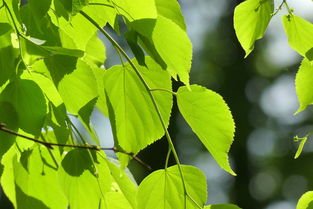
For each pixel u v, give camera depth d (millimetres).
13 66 1070
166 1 1167
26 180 1138
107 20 1155
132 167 5277
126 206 1139
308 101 1205
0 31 1071
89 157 1115
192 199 1126
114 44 1113
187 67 1082
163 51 1087
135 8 1091
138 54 1094
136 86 1138
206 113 1123
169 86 1141
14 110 1062
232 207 1131
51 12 1144
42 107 1066
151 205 1131
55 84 1090
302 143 1138
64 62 1086
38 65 1092
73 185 1122
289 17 1188
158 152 5801
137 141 1135
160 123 1136
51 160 1141
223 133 1120
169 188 1132
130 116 1137
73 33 1156
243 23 1185
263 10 1179
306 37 1193
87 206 1127
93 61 1271
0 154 1056
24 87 1066
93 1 1132
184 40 1081
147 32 1079
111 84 1137
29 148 1136
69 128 1107
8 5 1100
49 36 1100
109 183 1129
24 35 1098
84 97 1091
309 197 1173
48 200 1141
